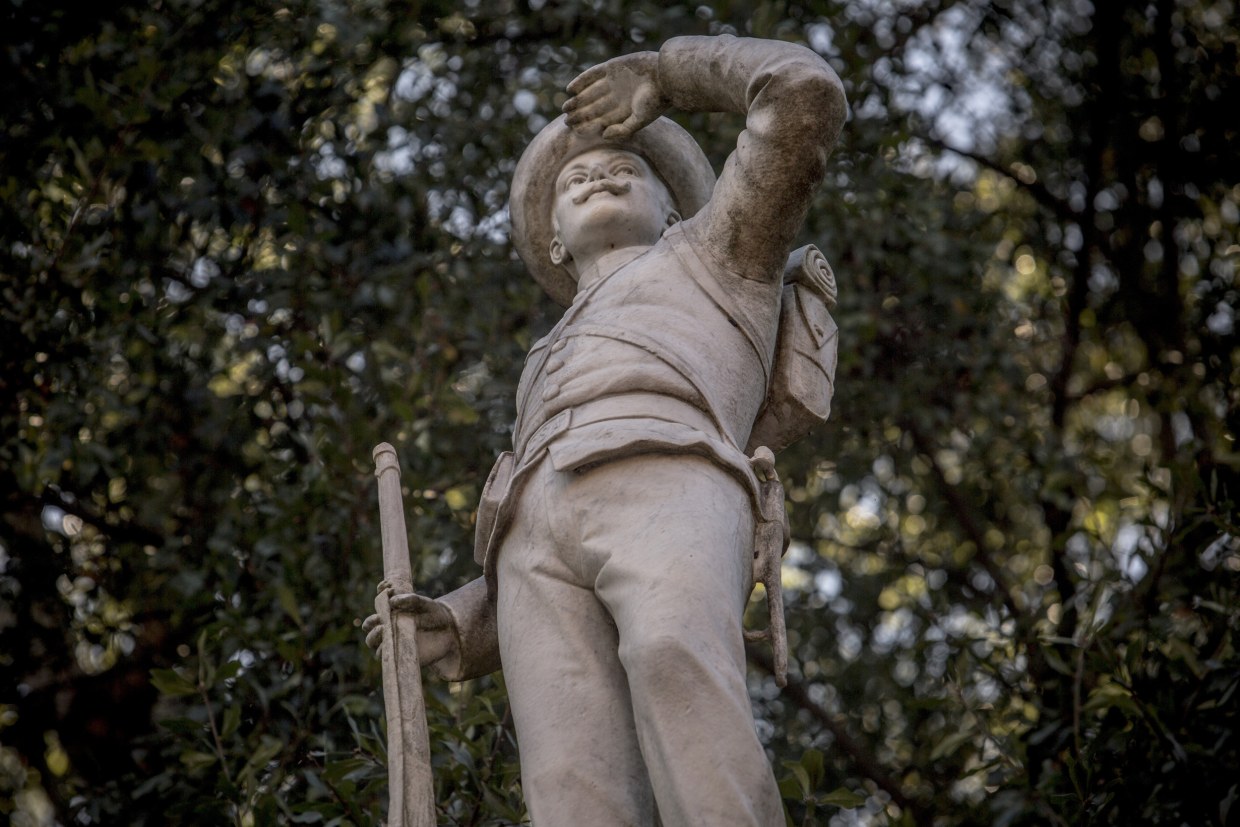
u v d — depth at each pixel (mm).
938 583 9773
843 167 8703
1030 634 6672
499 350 8148
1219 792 5672
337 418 7273
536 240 4441
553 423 3738
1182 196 10250
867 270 8781
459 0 8938
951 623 8852
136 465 8281
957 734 6312
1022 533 10109
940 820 8625
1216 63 10070
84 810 7180
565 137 4359
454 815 5363
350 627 6660
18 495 8031
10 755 8977
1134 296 10453
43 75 7875
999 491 9797
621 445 3580
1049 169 10727
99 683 8281
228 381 8477
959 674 6438
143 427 8250
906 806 8766
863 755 9062
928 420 8922
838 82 3840
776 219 3898
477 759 5371
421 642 3779
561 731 3463
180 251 8375
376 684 6484
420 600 3699
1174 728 5848
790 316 4141
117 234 7980
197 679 6363
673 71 4156
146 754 7180
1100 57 10398
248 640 6594
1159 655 6152
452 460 8078
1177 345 9984
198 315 8078
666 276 3984
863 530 10180
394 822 3367
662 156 4414
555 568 3615
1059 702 6340
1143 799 5738
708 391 3760
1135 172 10602
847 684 9516
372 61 8469
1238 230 8875
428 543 7129
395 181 8430
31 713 8258
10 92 7824
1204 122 10102
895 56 9602
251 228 8250
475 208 8555
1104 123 10438
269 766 6281
